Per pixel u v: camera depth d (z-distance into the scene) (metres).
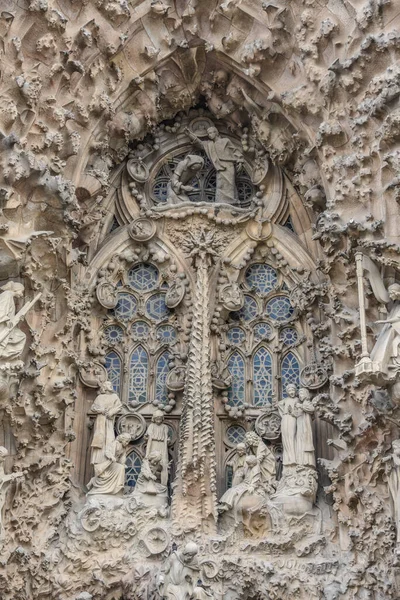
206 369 16.19
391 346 14.52
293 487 15.59
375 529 14.81
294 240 17.64
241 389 17.03
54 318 15.69
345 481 15.31
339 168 15.82
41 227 15.35
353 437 15.23
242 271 17.56
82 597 14.60
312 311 17.09
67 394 15.57
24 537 14.84
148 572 14.95
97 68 16.31
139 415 16.59
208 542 15.26
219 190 18.00
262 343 17.33
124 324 17.27
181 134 18.41
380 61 15.42
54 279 15.58
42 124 15.40
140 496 15.63
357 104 15.77
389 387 14.48
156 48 17.06
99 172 16.48
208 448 15.69
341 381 15.48
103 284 17.14
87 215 16.52
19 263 14.99
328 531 15.42
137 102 17.41
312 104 16.30
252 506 15.38
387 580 14.56
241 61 17.02
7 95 15.04
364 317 14.75
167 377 16.89
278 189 17.89
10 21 15.03
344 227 15.35
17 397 14.84
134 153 18.03
